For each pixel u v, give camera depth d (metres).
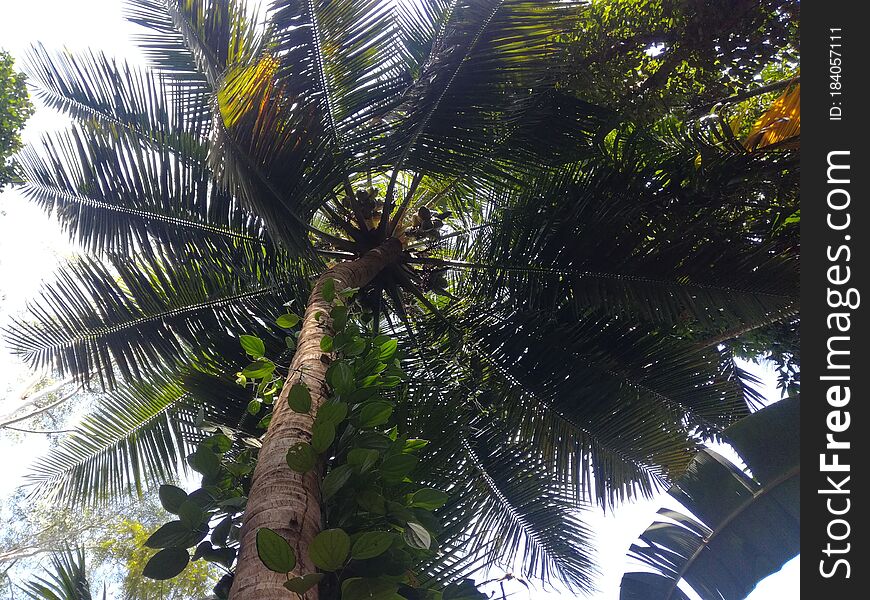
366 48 5.21
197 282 5.38
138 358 5.12
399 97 5.29
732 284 4.66
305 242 5.11
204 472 2.51
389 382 3.05
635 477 5.06
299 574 1.76
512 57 5.17
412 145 5.55
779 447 2.79
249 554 1.81
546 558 5.09
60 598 2.05
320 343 3.08
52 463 5.12
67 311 4.97
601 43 5.51
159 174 5.31
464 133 5.43
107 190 5.21
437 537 3.36
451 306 6.07
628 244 5.04
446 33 5.30
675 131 5.64
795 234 4.86
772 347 7.04
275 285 5.70
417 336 5.95
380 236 5.97
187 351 5.32
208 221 5.43
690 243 4.85
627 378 5.27
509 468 5.23
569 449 5.28
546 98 5.42
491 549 4.78
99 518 10.55
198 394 5.09
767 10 5.30
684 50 5.50
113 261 5.21
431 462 4.07
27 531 10.82
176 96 5.46
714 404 5.07
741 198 5.09
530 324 5.66
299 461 2.13
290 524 1.93
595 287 5.12
